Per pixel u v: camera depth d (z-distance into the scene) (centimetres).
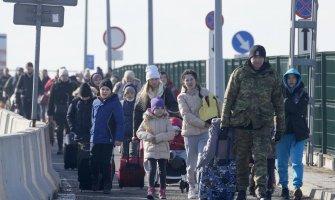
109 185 3303
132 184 3409
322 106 4284
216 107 3081
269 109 2747
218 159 2772
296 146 3089
